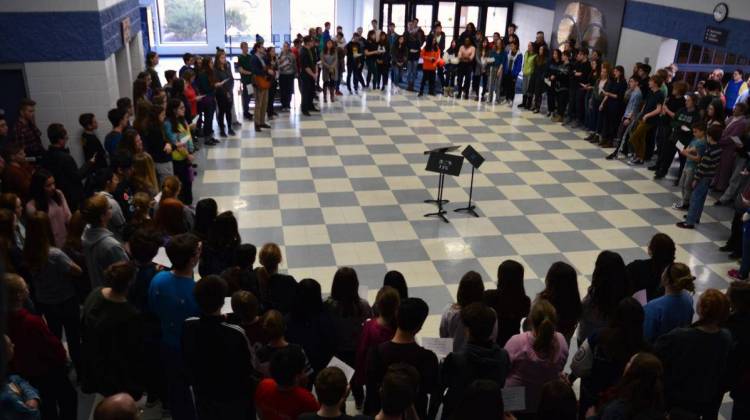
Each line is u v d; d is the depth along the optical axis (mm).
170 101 7680
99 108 8938
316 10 19953
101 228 4496
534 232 7859
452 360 3346
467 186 9227
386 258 7094
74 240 4895
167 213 4918
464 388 3299
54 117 8859
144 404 4617
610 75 11125
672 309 4039
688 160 8430
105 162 7098
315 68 12883
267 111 12336
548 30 15891
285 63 12539
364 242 7441
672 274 4055
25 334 3664
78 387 4801
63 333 5527
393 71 15398
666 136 9609
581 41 14117
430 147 10898
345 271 4105
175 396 4047
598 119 11406
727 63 11289
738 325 3934
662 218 8398
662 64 11773
